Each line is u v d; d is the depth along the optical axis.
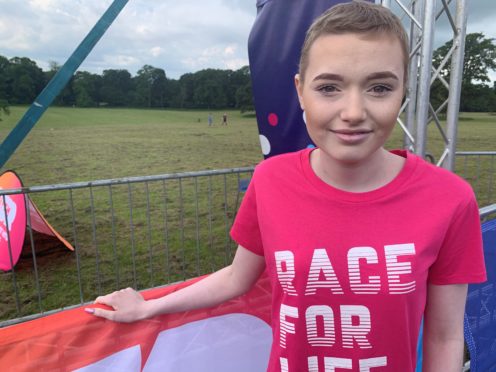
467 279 0.84
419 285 0.82
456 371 0.89
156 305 1.12
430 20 2.56
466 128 30.23
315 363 0.91
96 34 1.98
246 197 0.98
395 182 0.83
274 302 0.95
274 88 2.69
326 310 0.86
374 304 0.83
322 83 0.74
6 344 1.08
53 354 1.13
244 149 19.61
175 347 1.29
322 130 0.77
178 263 4.52
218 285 1.08
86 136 27.06
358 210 0.83
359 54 0.70
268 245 0.91
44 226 4.47
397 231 0.81
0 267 4.28
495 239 1.85
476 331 1.86
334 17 0.73
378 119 0.73
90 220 6.38
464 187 0.83
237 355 1.44
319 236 0.84
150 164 14.94
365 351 0.85
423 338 0.95
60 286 3.99
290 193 0.88
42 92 1.92
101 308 1.16
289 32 2.53
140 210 7.02
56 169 13.95
